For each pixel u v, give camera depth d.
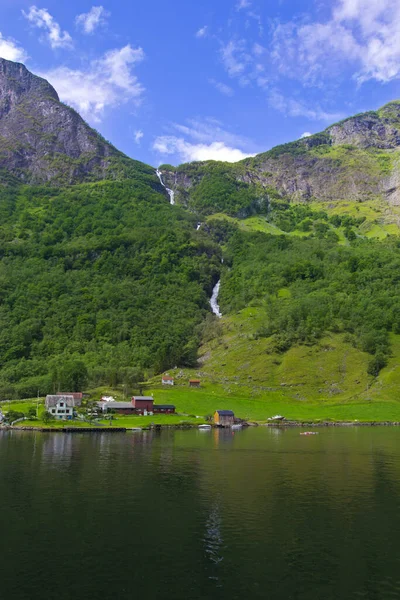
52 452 103.00
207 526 54.03
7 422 157.00
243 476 79.44
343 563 44.75
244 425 167.50
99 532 51.97
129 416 177.50
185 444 118.56
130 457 97.25
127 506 61.22
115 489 69.75
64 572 42.62
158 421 168.00
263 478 78.06
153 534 51.47
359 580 41.50
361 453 104.94
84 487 70.88
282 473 82.12
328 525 54.69
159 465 88.62
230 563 44.53
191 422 167.62
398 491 69.94
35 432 143.88
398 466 89.31
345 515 58.25
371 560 45.44
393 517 57.62
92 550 47.22
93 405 185.38
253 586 40.25
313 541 49.88
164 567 43.59
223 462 92.50
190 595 38.69
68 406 166.50
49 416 161.50
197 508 60.66
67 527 53.44
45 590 39.41
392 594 39.16
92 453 102.12
